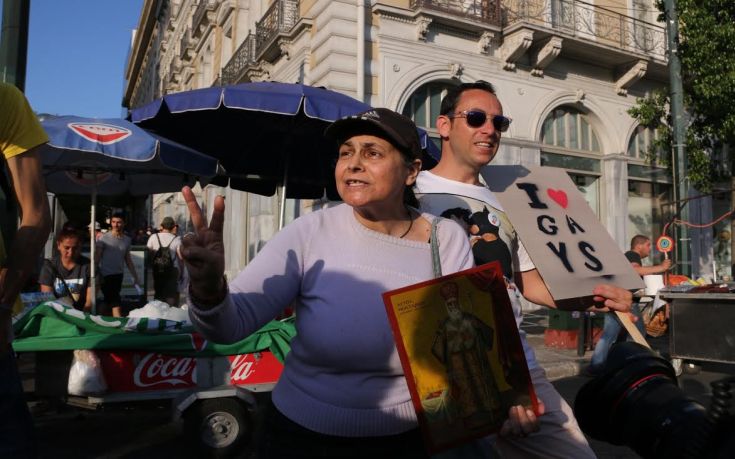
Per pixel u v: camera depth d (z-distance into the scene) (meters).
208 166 5.76
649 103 13.39
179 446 4.60
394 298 1.59
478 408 1.61
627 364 1.31
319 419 1.64
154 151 5.23
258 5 17.52
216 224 1.46
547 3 13.83
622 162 15.20
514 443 2.22
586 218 2.63
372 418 1.64
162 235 9.51
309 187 7.95
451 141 2.54
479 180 2.65
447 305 1.63
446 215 2.40
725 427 1.02
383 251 1.76
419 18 12.30
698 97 11.83
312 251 1.75
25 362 7.86
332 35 11.73
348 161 1.75
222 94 5.40
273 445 1.70
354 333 1.64
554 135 14.73
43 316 4.34
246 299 1.62
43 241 2.10
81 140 5.00
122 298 9.76
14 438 1.99
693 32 11.00
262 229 15.59
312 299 1.70
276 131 6.71
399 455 1.67
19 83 4.91
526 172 2.67
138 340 4.37
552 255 2.39
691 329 5.54
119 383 4.43
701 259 16.39
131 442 4.70
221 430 4.25
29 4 4.98
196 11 24.22
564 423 2.25
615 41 14.80
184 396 4.24
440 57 12.67
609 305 2.38
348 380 1.66
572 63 14.72
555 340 8.95
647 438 1.20
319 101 5.63
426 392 1.57
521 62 13.84
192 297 1.49
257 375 4.70
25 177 2.09
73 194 8.00
